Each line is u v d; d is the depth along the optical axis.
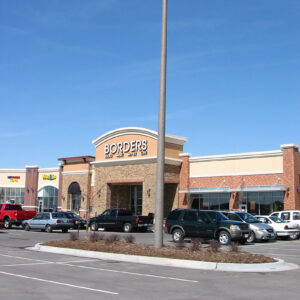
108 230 36.50
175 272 12.66
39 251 18.41
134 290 9.66
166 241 24.23
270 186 34.34
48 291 9.28
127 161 42.53
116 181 43.34
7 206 37.16
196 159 40.25
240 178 36.75
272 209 34.38
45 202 53.28
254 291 9.79
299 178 34.09
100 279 11.12
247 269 13.41
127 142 43.03
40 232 33.03
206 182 39.16
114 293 9.24
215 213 22.30
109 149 44.72
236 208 36.50
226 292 9.62
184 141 42.56
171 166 40.62
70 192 49.53
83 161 48.72
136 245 17.44
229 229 21.52
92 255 16.48
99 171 45.38
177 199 40.97
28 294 8.91
